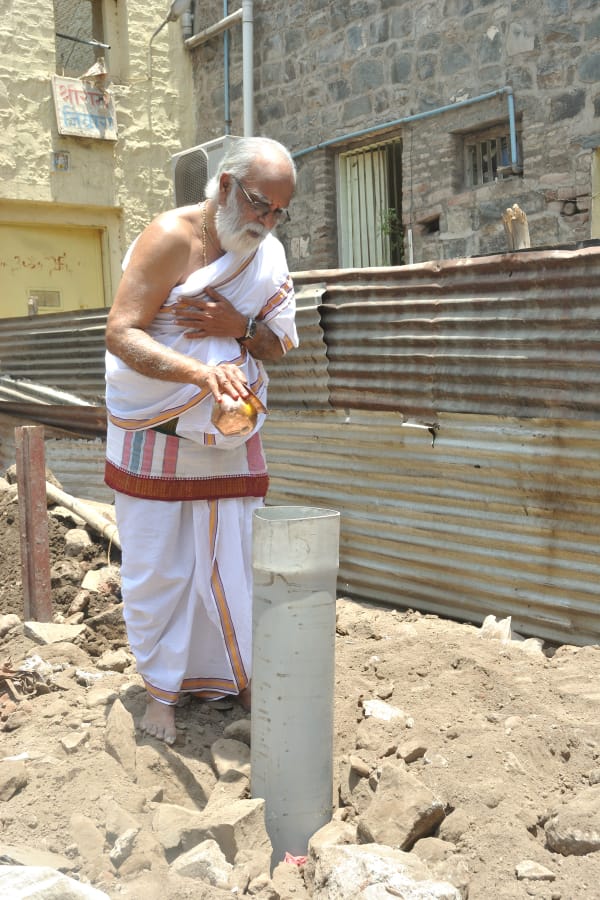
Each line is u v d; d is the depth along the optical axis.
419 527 4.56
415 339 4.45
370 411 4.79
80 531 5.68
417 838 2.54
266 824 2.67
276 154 2.92
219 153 9.53
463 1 9.01
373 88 10.05
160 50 12.84
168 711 3.21
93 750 3.04
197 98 13.08
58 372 7.67
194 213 3.08
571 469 3.90
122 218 12.82
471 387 4.25
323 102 10.70
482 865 2.38
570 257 3.79
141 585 3.18
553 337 3.89
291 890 2.43
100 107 12.38
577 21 8.09
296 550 2.57
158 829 2.59
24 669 3.89
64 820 2.63
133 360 2.95
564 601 3.99
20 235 12.33
